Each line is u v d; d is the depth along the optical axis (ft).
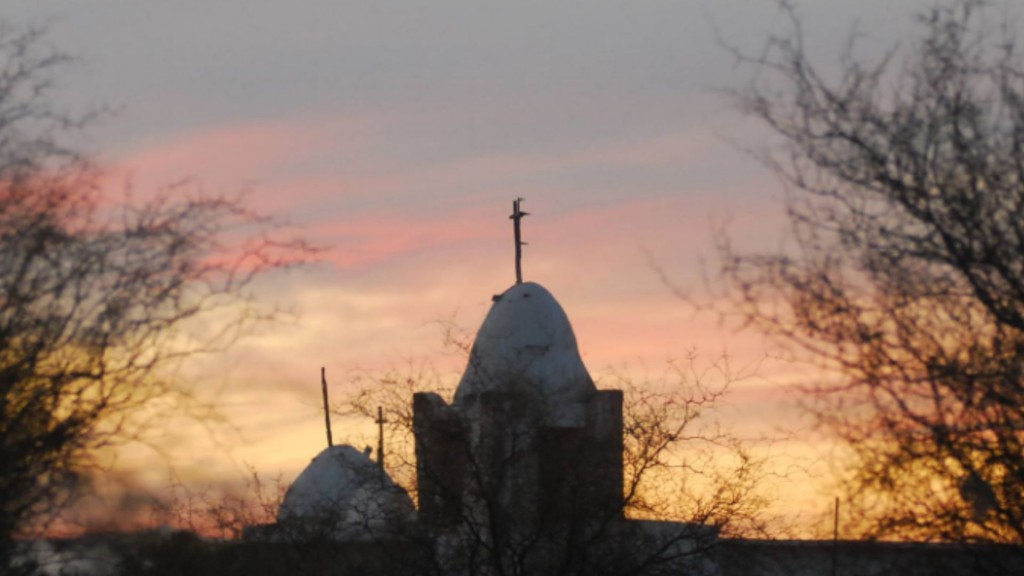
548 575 232.53
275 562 243.40
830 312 134.62
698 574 242.58
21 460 135.23
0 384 133.59
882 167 135.13
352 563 249.14
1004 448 133.80
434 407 236.43
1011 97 136.15
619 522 235.61
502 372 249.34
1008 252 134.72
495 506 231.91
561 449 236.63
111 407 137.18
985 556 138.00
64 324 136.56
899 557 142.31
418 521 236.84
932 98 136.15
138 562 175.83
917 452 134.82
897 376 134.51
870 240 135.54
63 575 162.50
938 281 135.44
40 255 136.46
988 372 133.39
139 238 138.41
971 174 135.54
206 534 240.12
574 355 270.46
